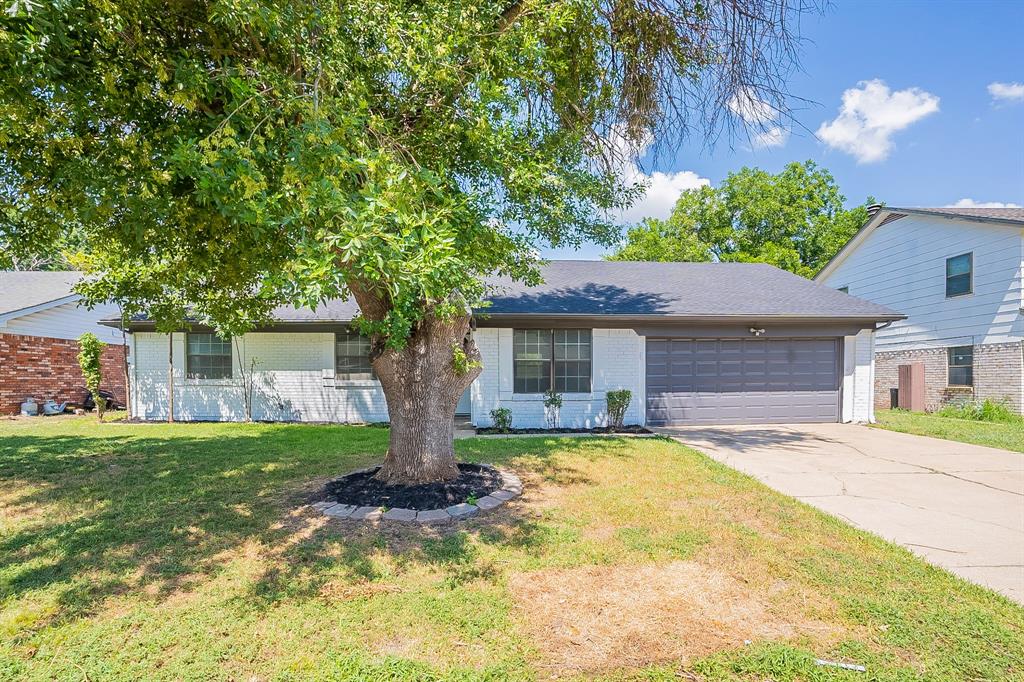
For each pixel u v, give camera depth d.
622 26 5.77
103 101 3.53
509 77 4.95
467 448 7.57
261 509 4.66
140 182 3.72
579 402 10.12
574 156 5.62
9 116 3.30
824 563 3.58
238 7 3.09
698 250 27.50
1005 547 3.93
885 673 2.36
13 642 2.59
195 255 4.99
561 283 11.88
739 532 4.16
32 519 4.43
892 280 14.58
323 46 3.75
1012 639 2.64
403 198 3.08
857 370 10.80
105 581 3.26
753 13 5.49
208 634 2.66
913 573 3.42
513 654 2.52
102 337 15.29
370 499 4.79
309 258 2.66
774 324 10.36
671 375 10.52
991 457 7.29
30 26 2.64
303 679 2.32
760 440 8.69
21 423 10.74
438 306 3.80
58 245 6.52
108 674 2.35
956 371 12.56
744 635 2.69
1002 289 11.42
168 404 11.07
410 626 2.77
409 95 4.57
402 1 4.09
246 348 11.11
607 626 2.78
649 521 4.42
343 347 11.14
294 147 3.28
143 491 5.26
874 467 6.63
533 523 4.32
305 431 9.39
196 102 3.78
